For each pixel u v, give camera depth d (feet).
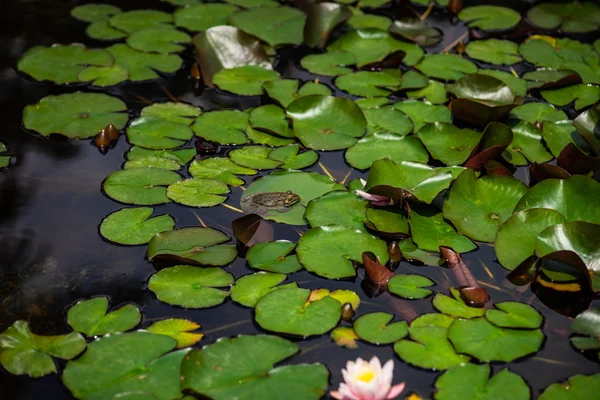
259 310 7.80
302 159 10.65
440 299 8.04
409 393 6.86
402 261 8.73
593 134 10.89
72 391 6.78
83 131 11.32
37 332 7.64
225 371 6.94
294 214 9.43
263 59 13.62
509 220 8.82
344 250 8.75
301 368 7.03
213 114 11.88
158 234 8.95
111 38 14.40
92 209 9.63
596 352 7.44
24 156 10.74
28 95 12.36
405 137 11.00
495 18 15.60
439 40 14.79
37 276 8.47
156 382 6.87
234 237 9.11
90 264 8.67
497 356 7.24
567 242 8.51
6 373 7.04
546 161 10.70
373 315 7.76
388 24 15.40
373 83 12.91
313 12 14.75
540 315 7.79
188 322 7.73
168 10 15.93
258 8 15.72
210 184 10.01
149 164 10.46
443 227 9.20
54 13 15.47
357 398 6.56
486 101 11.39
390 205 9.50
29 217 9.46
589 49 14.28
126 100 12.36
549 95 12.65
